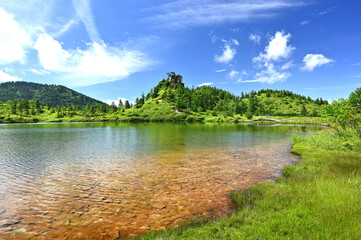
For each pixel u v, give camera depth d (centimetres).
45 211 788
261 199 783
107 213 764
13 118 18875
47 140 3441
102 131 5609
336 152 1733
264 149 2338
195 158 1833
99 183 1140
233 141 3153
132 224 676
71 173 1357
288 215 598
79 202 875
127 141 3198
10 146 2705
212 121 15638
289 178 1080
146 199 898
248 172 1354
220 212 748
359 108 1889
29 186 1097
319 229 512
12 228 660
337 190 749
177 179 1203
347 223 524
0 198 926
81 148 2489
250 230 534
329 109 2081
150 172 1366
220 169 1438
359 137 1902
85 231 636
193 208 795
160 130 5869
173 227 645
